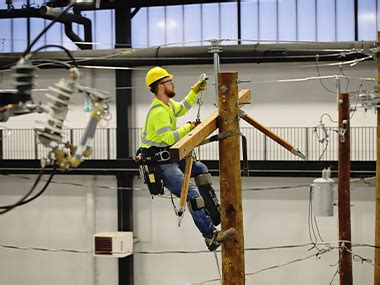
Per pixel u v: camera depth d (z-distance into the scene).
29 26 15.52
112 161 14.86
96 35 15.16
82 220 15.71
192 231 15.13
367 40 14.04
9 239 16.20
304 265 14.61
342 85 14.20
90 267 15.59
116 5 14.62
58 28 15.48
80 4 14.13
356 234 14.36
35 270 16.05
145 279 15.33
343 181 11.77
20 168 15.52
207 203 7.43
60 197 15.84
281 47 13.64
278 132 14.48
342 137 11.66
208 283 15.07
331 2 14.16
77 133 15.25
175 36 14.79
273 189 14.70
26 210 16.08
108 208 15.52
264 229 14.77
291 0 14.30
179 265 15.20
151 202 15.31
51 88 5.04
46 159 5.25
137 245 15.39
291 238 14.66
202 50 13.92
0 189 16.19
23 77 5.11
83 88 5.06
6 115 5.39
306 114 14.38
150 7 14.88
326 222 14.46
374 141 14.16
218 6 14.58
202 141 6.84
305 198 14.57
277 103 14.50
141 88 15.14
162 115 6.98
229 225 7.05
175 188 7.11
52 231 15.93
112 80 15.17
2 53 14.67
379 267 11.88
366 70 14.09
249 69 14.59
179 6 14.77
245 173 7.96
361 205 14.32
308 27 14.26
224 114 6.95
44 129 5.07
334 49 13.26
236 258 7.09
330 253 14.47
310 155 14.37
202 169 7.52
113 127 15.30
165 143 7.06
